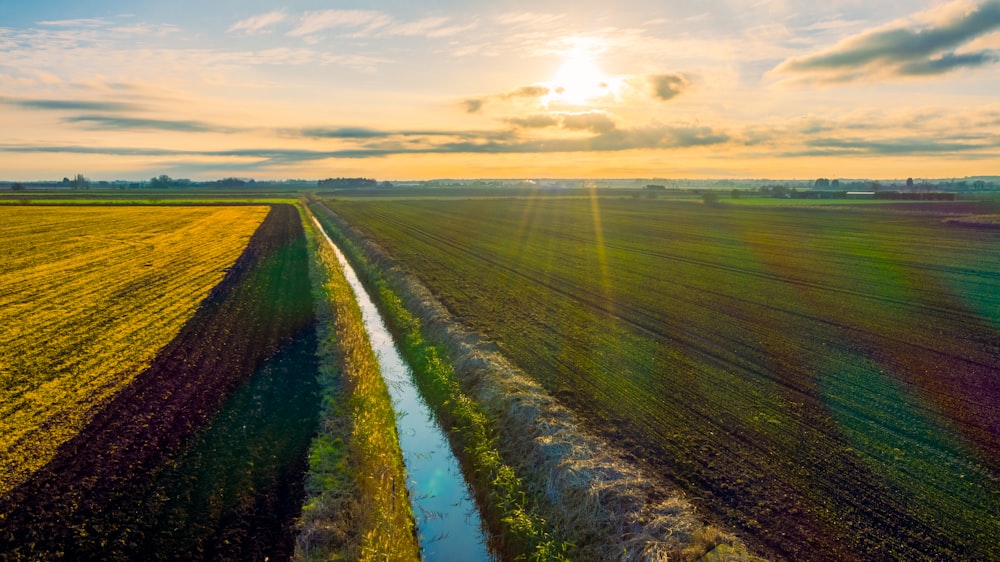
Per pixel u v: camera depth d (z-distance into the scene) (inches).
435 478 529.3
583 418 568.1
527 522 419.8
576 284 1262.3
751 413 581.3
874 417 571.5
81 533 402.3
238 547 393.7
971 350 788.0
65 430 552.1
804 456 493.7
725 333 871.7
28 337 862.5
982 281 1299.2
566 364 726.5
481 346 787.4
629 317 970.1
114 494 447.8
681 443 517.0
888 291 1189.1
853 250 1843.0
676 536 372.8
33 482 462.0
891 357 757.9
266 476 477.7
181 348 813.2
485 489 489.4
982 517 406.6
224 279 1350.9
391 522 425.4
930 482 452.4
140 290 1221.1
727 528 394.6
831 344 815.7
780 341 829.2
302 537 396.5
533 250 1841.8
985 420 563.8
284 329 915.4
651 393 633.0
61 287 1248.8
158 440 534.9
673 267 1503.4
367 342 866.8
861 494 436.1
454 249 1850.4
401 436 608.1
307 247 1945.1
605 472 449.7
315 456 508.1
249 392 653.3
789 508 418.9
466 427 584.4
